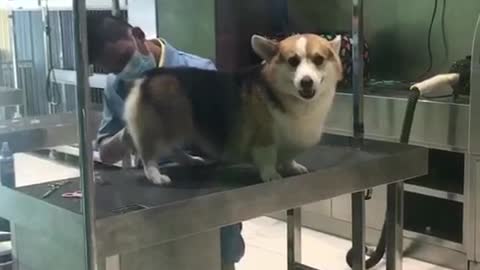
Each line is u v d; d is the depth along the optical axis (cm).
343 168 151
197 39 265
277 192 137
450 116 280
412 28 342
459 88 289
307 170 147
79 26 109
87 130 110
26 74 142
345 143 175
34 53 140
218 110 141
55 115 125
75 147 114
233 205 129
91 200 109
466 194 273
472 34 315
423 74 340
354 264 190
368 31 361
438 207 314
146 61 145
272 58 138
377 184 162
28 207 124
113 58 131
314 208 331
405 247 303
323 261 288
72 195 119
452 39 325
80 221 109
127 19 169
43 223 120
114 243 111
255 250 276
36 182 128
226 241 185
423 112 290
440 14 328
